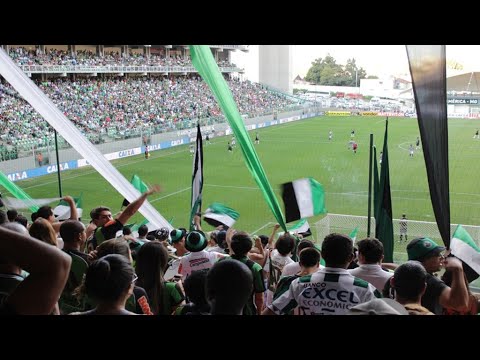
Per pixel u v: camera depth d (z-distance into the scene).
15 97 31.47
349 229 14.74
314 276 2.93
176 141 38.44
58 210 8.35
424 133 3.88
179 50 52.66
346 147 38.25
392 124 53.38
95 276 2.16
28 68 36.28
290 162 33.22
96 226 5.27
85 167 28.61
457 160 32.53
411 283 2.63
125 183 7.45
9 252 1.32
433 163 3.97
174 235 6.25
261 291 3.85
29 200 9.28
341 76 95.31
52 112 6.30
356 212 20.89
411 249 3.70
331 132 43.94
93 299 2.18
